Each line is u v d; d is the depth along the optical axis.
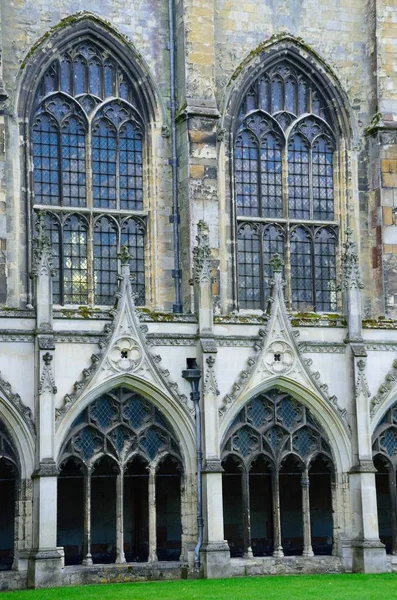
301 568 50.69
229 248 59.09
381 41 61.50
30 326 48.22
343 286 53.47
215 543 48.91
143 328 49.81
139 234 58.78
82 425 48.47
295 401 52.12
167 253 58.47
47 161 57.62
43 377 47.38
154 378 49.62
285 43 61.53
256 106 61.41
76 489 54.41
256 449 51.03
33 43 57.19
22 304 55.34
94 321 49.41
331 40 62.44
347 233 54.06
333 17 62.56
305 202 61.84
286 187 61.38
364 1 62.62
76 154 58.19
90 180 58.12
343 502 51.94
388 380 53.34
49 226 57.16
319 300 61.44
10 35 56.91
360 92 62.41
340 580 46.81
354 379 52.19
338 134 62.31
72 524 54.09
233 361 51.25
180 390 50.16
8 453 47.31
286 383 51.69
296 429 51.69
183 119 57.78
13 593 42.97
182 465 49.88
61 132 57.91
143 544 54.84
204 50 58.22
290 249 61.06
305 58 61.88
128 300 49.88
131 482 55.12
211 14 58.50
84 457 48.41
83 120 58.41
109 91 59.12
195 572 48.75
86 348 49.09
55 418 47.72
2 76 55.28
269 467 51.84
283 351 51.84
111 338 49.22
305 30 62.19
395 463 53.22
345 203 61.91
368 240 61.62
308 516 51.50
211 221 57.09
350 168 62.06
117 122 59.09
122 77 59.34
